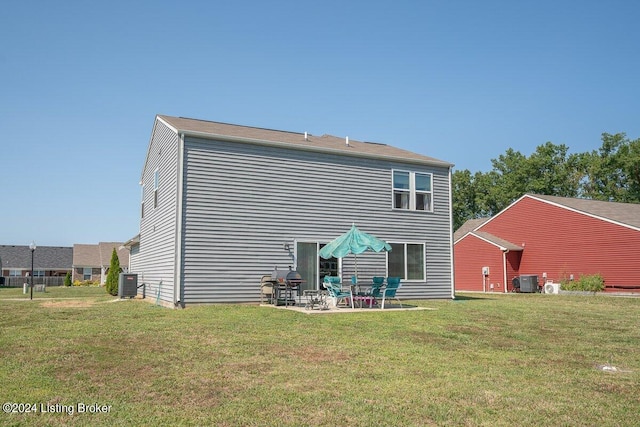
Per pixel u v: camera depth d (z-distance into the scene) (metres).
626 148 47.97
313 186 17.25
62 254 63.00
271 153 16.58
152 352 8.16
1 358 7.65
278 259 16.30
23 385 6.25
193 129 15.90
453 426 5.05
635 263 27.50
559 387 6.55
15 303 18.11
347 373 7.04
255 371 7.06
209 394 5.96
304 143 17.64
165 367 7.21
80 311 13.88
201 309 13.87
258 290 15.87
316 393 6.05
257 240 16.00
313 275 16.92
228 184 15.72
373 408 5.53
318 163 17.45
